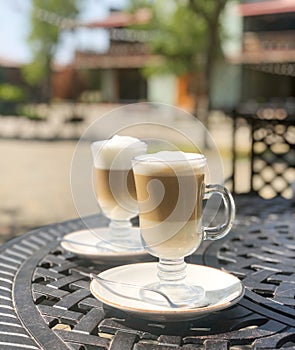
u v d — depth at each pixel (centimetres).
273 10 820
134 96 1064
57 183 332
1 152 469
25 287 62
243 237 84
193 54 534
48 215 254
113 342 49
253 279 65
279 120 169
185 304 52
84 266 69
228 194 57
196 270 61
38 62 934
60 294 60
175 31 520
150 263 64
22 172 371
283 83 977
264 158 174
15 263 71
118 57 973
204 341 49
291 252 77
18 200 286
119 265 69
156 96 916
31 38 920
